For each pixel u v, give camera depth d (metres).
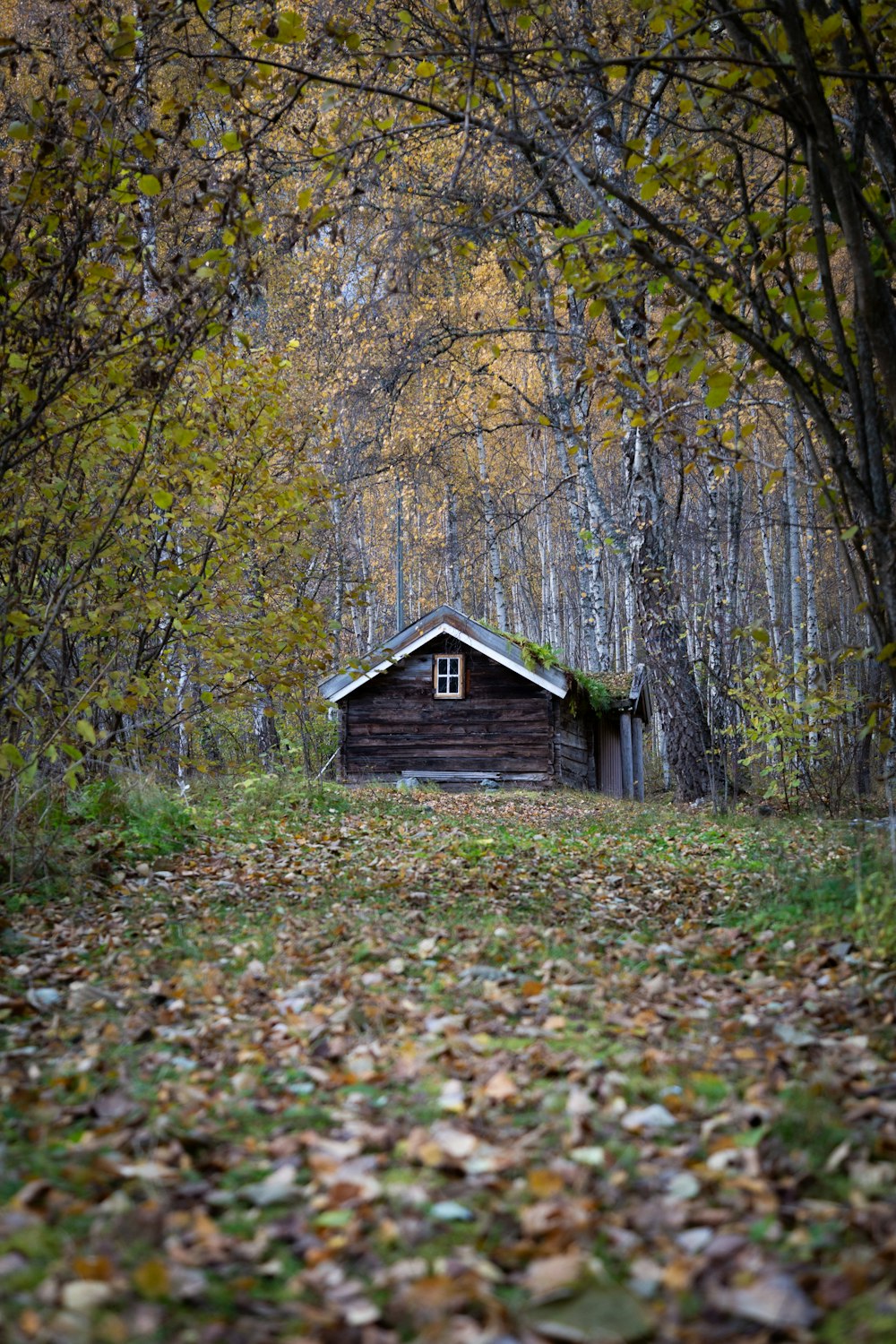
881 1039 3.53
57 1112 3.08
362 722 19.77
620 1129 2.84
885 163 5.28
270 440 9.98
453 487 30.28
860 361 5.00
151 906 6.23
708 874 7.89
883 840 7.32
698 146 5.86
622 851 9.31
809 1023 3.77
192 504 9.49
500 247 6.75
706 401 5.09
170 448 8.46
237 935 5.59
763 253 5.48
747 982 4.50
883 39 5.27
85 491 8.17
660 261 5.09
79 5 5.79
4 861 6.39
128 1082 3.36
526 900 6.66
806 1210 2.29
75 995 4.43
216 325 6.42
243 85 5.21
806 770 14.95
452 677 19.56
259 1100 3.21
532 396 25.62
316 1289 2.06
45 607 7.77
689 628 17.14
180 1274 2.05
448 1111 3.02
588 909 6.46
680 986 4.52
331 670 10.35
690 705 16.70
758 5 4.61
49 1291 1.96
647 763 34.75
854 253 4.71
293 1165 2.70
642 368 6.57
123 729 8.29
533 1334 1.85
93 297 6.57
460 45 5.29
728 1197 2.39
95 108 5.72
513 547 42.56
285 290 22.41
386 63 5.38
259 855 8.12
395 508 36.25
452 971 4.82
